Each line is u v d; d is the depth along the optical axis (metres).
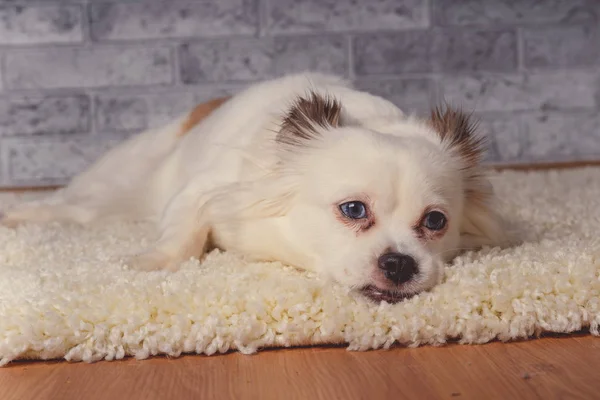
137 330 0.56
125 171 0.94
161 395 0.49
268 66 1.34
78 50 1.33
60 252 0.78
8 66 1.33
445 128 0.73
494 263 0.63
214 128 0.82
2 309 0.56
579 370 0.51
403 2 1.34
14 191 1.28
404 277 0.62
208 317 0.56
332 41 1.34
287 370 0.52
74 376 0.53
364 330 0.56
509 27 1.35
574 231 0.81
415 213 0.65
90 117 1.35
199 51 1.33
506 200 0.97
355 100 0.77
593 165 1.32
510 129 1.37
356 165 0.66
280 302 0.56
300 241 0.68
